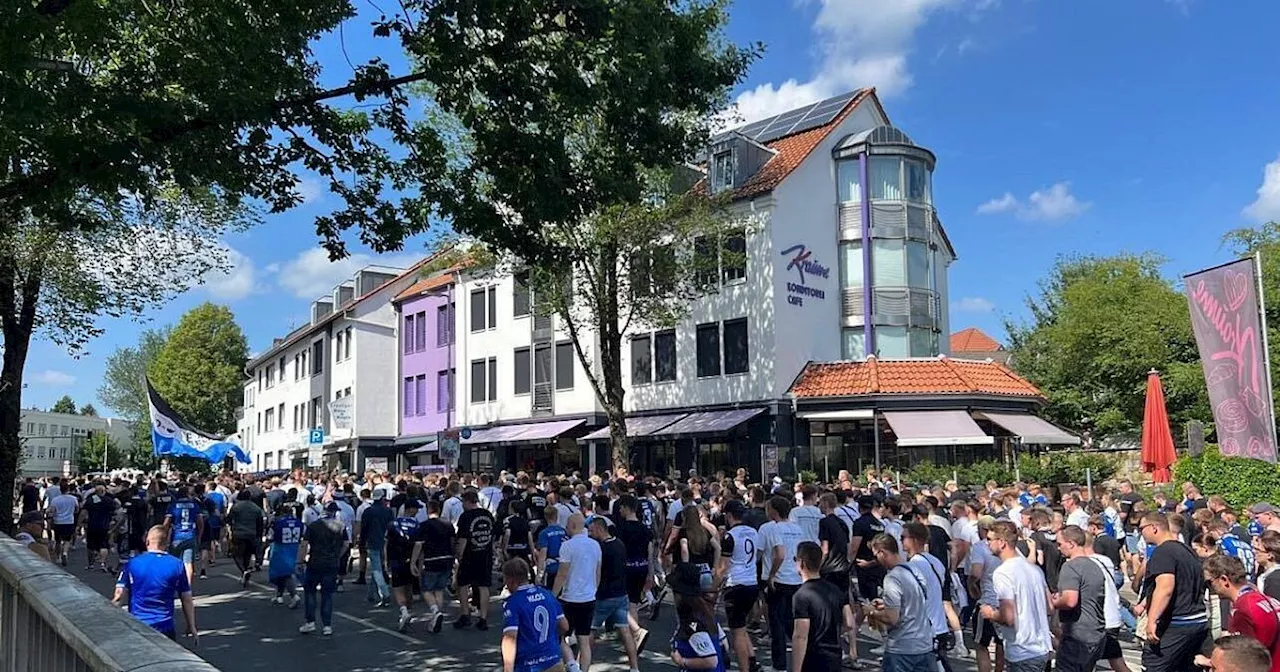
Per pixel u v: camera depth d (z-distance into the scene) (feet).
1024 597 24.61
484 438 117.50
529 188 35.91
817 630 23.53
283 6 30.81
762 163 101.91
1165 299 120.47
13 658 13.28
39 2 28.76
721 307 98.53
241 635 40.14
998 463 87.51
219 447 106.73
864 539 36.60
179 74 31.99
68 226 32.63
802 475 85.71
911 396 88.89
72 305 60.13
